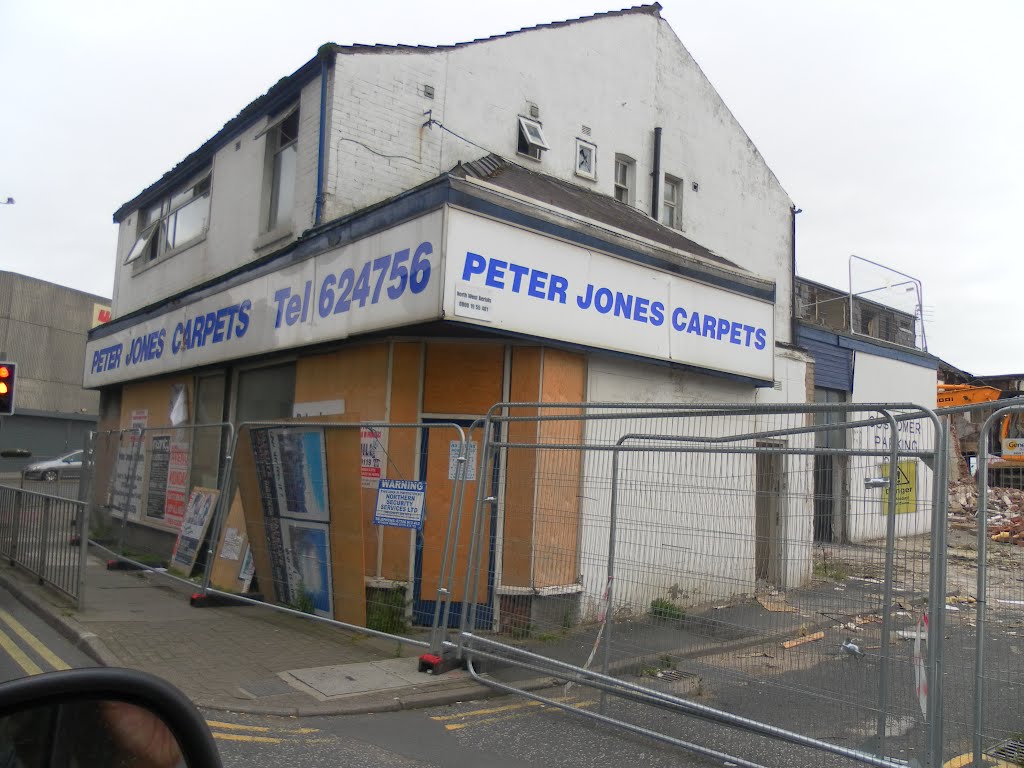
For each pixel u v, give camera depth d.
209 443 12.05
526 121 11.68
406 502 7.38
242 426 9.10
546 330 8.28
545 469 7.14
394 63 10.27
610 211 11.14
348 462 7.83
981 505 4.17
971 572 5.98
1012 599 4.22
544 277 8.28
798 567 4.86
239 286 11.00
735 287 10.55
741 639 5.05
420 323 7.68
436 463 8.55
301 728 5.35
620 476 6.14
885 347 17.06
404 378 8.68
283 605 8.59
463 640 6.72
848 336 16.20
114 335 15.60
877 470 4.77
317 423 8.07
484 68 11.24
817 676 4.66
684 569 5.50
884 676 4.26
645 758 5.00
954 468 18.41
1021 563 4.52
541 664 6.32
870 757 4.22
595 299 8.77
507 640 6.96
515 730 5.48
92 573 11.15
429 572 8.36
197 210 13.70
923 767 4.09
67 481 23.05
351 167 9.78
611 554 5.95
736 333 10.47
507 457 8.16
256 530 9.05
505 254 7.95
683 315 9.77
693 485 5.52
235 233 11.93
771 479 5.05
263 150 11.42
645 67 13.56
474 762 4.85
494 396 8.59
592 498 6.45
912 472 4.57
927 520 4.44
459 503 6.97
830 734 4.62
